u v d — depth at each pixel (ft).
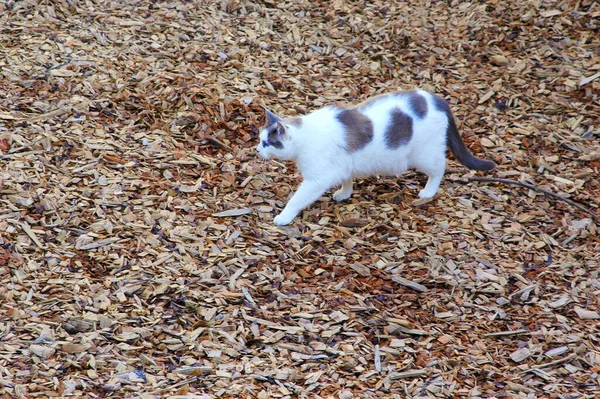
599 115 21.01
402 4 22.63
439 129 19.81
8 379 18.13
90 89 20.65
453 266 19.38
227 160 20.25
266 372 18.39
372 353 18.62
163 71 21.04
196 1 22.09
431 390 18.38
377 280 19.24
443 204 20.02
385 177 20.36
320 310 18.92
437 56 21.85
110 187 19.67
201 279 19.03
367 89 21.31
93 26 21.49
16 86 20.57
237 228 19.53
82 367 18.30
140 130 20.39
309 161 19.56
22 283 18.81
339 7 22.44
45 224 19.29
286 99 21.01
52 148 19.95
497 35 22.06
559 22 22.12
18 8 21.50
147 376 18.29
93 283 18.90
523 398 18.34
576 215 19.94
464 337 18.83
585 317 18.99
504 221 19.86
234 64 21.30
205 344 18.54
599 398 18.35
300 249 19.44
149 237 19.31
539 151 20.65
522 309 19.06
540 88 21.38
